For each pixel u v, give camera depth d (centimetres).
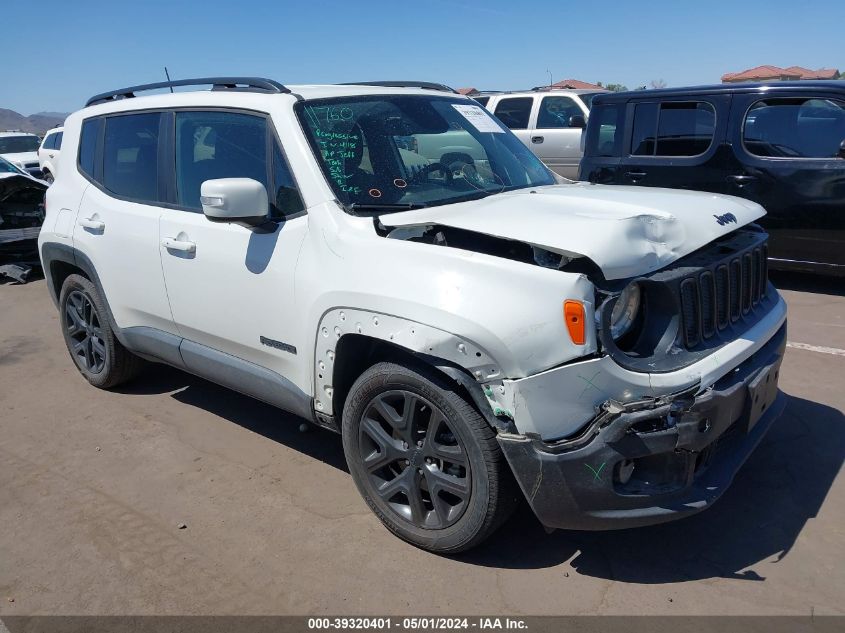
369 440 312
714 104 703
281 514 338
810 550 294
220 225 359
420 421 294
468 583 284
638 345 272
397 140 358
